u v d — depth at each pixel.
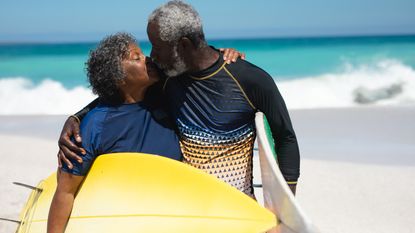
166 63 2.76
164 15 2.70
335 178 6.34
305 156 7.34
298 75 17.97
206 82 2.81
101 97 2.88
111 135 2.78
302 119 10.18
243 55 2.96
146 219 2.69
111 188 2.77
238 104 2.82
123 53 2.76
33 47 32.09
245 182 3.01
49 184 3.21
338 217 5.13
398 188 5.95
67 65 20.59
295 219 2.41
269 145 2.69
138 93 2.86
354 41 30.41
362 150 7.63
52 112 13.67
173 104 2.96
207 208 2.68
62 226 2.77
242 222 2.64
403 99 14.30
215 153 2.93
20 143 8.29
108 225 2.71
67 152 2.72
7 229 4.79
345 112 10.97
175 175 2.76
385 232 4.76
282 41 35.56
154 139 2.90
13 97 14.67
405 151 7.54
